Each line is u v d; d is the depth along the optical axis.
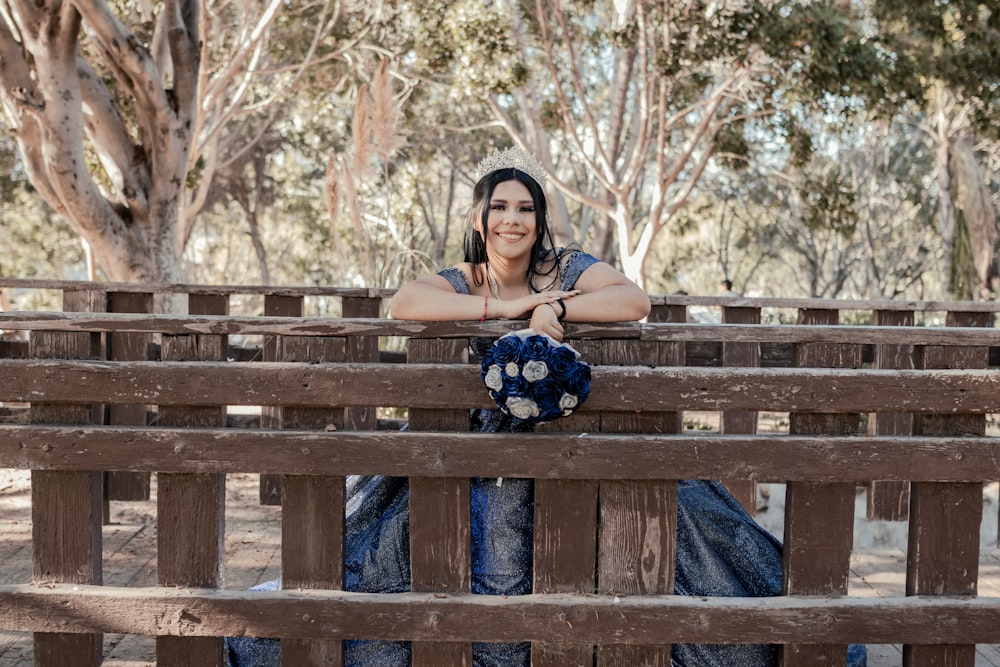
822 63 12.02
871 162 26.64
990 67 13.71
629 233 15.05
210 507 2.20
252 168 26.19
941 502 2.20
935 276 31.70
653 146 22.20
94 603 2.18
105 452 2.15
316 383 2.13
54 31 8.19
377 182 12.41
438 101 21.34
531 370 1.99
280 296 4.44
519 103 17.00
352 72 15.55
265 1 13.52
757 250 32.16
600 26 15.33
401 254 10.21
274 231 29.55
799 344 2.18
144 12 9.80
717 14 12.20
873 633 2.16
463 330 2.14
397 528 2.40
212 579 2.21
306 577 2.21
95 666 2.23
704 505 2.49
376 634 2.17
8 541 3.86
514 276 2.59
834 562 2.20
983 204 18.39
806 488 2.18
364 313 4.44
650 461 2.13
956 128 18.81
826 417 2.18
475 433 2.14
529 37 15.30
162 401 2.14
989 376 2.13
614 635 2.16
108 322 2.14
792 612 2.16
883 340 2.15
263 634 2.18
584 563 2.20
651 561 2.20
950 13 13.90
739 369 2.13
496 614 2.16
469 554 2.20
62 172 8.45
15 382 2.13
